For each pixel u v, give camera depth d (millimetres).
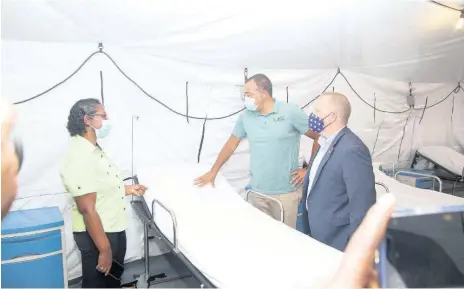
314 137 2545
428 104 4426
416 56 3312
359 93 3711
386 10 2373
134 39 2385
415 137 4402
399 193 3061
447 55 3434
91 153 1828
